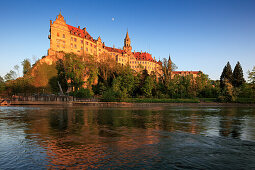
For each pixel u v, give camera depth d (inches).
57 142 533.0
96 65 3735.2
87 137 602.9
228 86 3476.9
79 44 4810.5
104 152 439.5
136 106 2657.5
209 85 4785.9
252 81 3289.9
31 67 4271.7
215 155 428.1
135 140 566.9
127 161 379.9
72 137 601.6
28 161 377.1
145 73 3937.0
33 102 2691.9
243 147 500.7
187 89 3929.6
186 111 1815.9
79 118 1126.4
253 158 410.6
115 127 810.2
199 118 1208.2
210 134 676.1
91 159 389.1
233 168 351.9
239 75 4375.0
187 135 652.1
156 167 348.8
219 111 1854.1
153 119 1122.0
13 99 2637.8
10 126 815.1
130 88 3189.0
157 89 3713.1
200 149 475.8
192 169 342.3
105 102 2677.2
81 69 3147.1
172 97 3602.4
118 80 3073.3
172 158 402.6
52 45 4325.8
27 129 742.5
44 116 1214.3
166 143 534.0
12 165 355.6
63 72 3528.5
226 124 941.8
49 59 4175.7
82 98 2817.4
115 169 336.2
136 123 940.6
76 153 430.3
